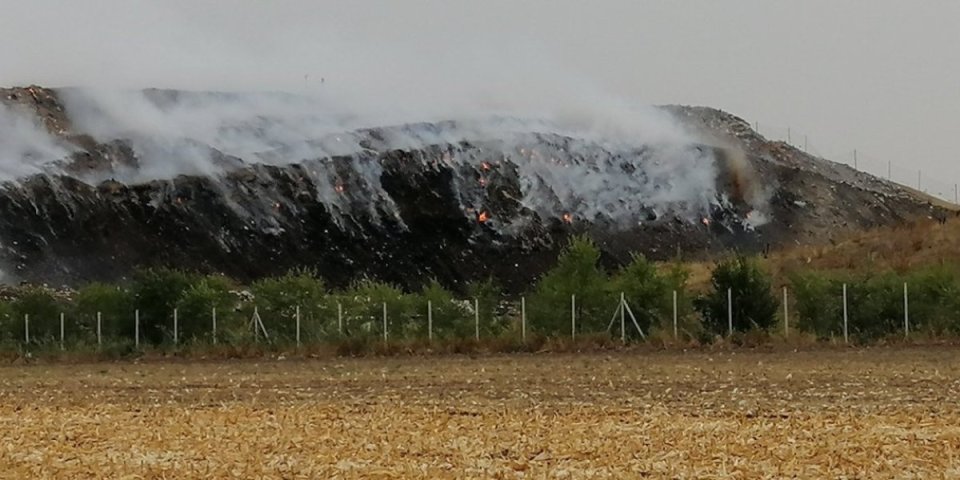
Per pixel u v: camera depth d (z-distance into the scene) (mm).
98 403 53375
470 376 62000
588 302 84750
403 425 42500
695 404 47656
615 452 35594
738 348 75000
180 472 33812
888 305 81062
